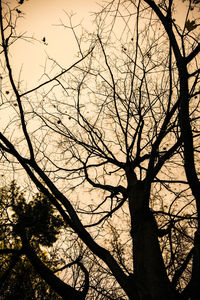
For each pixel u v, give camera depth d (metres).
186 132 2.70
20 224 3.60
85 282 3.13
